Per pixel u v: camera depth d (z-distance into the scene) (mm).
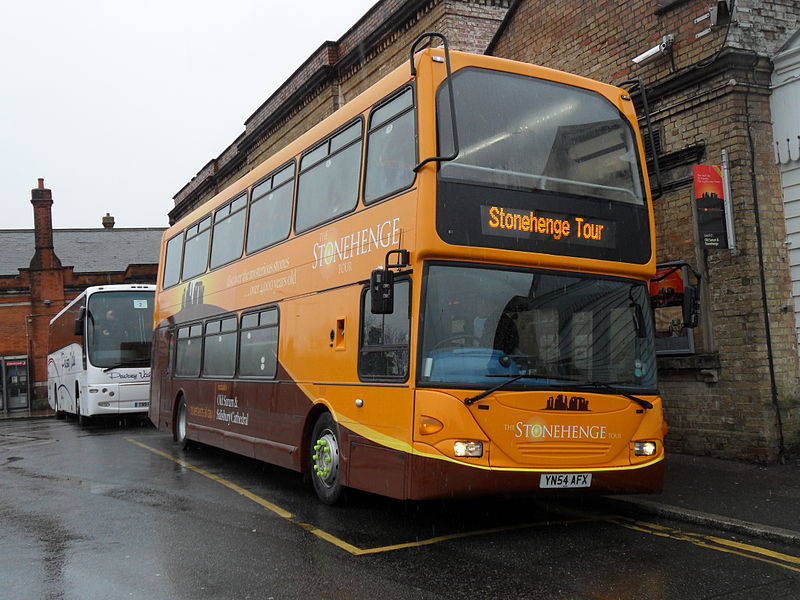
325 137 9219
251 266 11195
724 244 9734
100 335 20812
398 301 7035
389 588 5430
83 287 44781
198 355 13453
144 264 45594
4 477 11562
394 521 7703
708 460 9891
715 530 6941
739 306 9766
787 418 9547
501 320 6832
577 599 5109
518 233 6984
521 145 7238
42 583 5727
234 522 7781
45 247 44000
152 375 16891
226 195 12859
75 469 12234
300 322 9250
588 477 6730
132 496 9453
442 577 5672
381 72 18906
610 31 11961
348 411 7805
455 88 7109
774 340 9648
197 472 11555
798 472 8922
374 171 7812
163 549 6695
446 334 6668
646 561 6012
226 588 5520
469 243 6762
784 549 6273
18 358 42875
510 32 14469
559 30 13086
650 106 11188
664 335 10883
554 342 6973
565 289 7145
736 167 9828
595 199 7430
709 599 5074
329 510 8336
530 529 7215
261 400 10297
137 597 5355
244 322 11273
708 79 10227
